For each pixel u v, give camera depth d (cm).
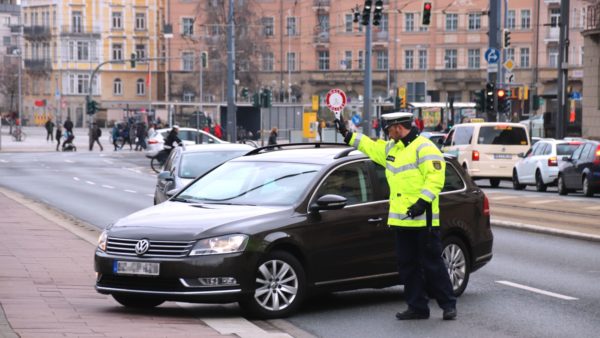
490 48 7569
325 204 2003
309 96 19850
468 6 18688
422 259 1944
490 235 2331
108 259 1948
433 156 1898
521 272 2627
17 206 4556
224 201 2109
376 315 2038
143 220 2008
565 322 1956
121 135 13338
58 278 2378
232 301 1914
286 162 2167
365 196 2120
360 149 1989
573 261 2838
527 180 6344
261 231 1939
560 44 8019
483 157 6675
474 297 2247
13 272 2447
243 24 18050
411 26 19075
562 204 4891
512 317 2006
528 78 18188
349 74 19488
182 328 1802
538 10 18075
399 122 1909
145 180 7369
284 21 19888
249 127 14112
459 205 2248
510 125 6700
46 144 14800
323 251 2025
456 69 18800
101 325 1791
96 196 5641
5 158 10769
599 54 9106
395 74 18000
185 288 1886
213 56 18375
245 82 18162
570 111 11531
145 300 2075
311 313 2056
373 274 2103
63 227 3569
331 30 19612
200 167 3725
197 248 1895
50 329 1716
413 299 1970
